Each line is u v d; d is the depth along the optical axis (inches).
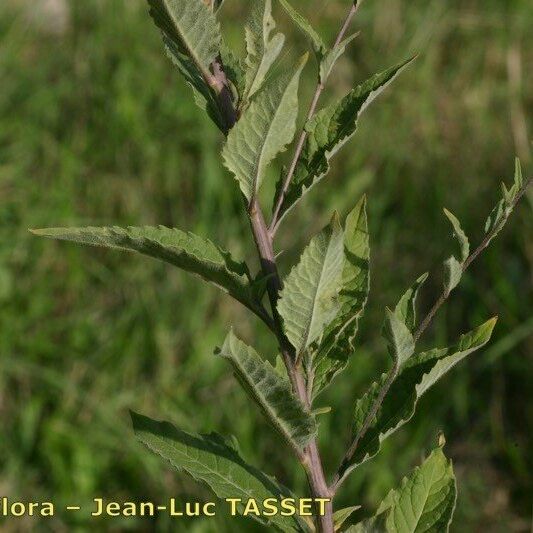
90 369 179.5
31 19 234.7
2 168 202.4
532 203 194.1
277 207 59.8
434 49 233.1
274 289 59.2
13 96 217.0
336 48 59.7
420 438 169.0
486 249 191.2
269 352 178.7
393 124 216.8
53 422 172.6
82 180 205.6
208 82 58.1
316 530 63.7
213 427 172.1
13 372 178.7
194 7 53.5
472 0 239.6
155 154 206.2
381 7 236.5
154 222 200.2
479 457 172.9
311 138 60.9
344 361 62.6
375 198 201.2
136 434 68.4
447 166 209.8
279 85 53.2
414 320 61.9
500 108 225.1
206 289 185.0
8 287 187.2
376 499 162.4
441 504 62.3
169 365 178.2
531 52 238.5
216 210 199.2
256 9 55.8
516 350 182.9
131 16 231.0
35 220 195.2
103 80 218.1
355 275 63.8
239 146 55.5
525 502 168.7
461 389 174.4
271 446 170.7
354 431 63.2
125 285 188.5
